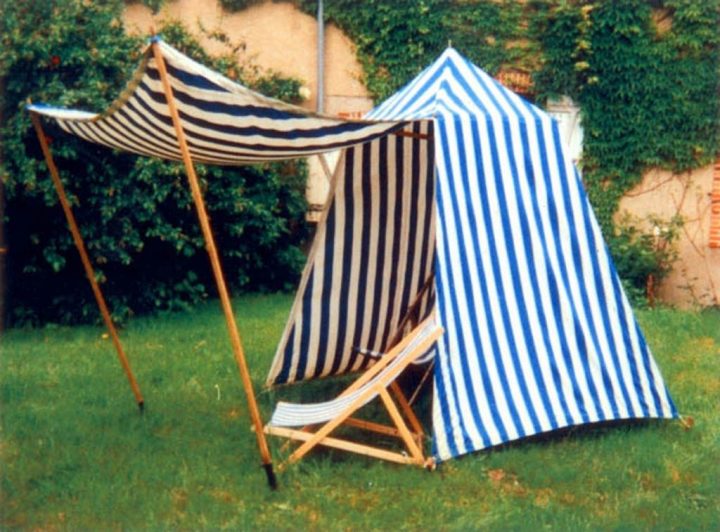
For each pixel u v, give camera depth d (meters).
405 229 8.09
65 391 7.79
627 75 12.18
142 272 10.71
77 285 10.34
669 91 12.17
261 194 11.79
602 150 12.35
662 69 12.16
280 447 6.49
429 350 7.58
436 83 7.32
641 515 5.57
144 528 5.38
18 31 9.45
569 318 6.67
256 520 5.49
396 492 5.85
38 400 7.61
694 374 8.29
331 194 7.86
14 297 10.27
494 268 6.57
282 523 5.44
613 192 12.41
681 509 5.60
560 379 6.57
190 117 5.82
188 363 8.63
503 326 6.54
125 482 5.96
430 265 8.26
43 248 10.12
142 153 7.12
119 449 6.49
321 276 7.93
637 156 12.30
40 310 10.40
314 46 12.60
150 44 5.11
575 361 6.63
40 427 6.90
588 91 12.29
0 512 5.57
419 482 5.95
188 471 6.11
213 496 5.77
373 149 7.81
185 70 5.26
